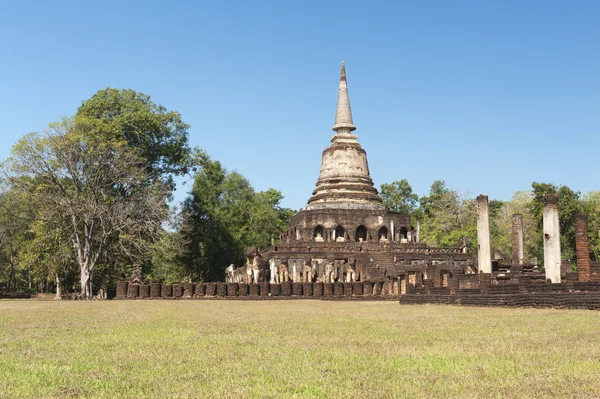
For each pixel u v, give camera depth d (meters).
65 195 55.19
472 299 31.36
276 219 84.56
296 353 13.35
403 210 103.06
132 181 58.69
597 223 69.88
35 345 15.13
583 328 17.38
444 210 92.94
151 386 9.96
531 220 73.88
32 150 55.31
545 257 35.97
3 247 69.00
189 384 10.09
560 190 71.06
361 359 12.42
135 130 65.25
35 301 44.84
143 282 52.91
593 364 11.38
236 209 81.75
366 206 71.50
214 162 83.75
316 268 58.03
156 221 59.47
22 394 9.42
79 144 56.56
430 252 62.06
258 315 26.06
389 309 30.48
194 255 78.94
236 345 14.83
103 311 29.70
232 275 68.44
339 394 9.27
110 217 55.00
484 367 11.27
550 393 9.16
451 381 10.09
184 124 70.00
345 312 28.06
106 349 14.26
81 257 54.97
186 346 14.66
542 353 12.80
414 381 10.12
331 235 69.44
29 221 64.75
